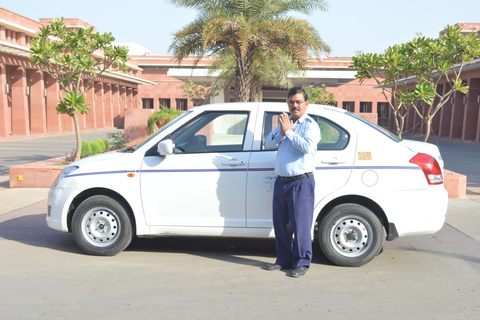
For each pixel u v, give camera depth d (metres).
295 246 4.86
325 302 4.16
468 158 19.77
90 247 5.45
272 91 45.41
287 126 4.59
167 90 58.72
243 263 5.30
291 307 4.04
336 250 5.14
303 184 4.74
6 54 27.59
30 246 5.89
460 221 7.50
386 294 4.36
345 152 5.13
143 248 5.89
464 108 33.00
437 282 4.70
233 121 5.44
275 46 14.45
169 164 5.33
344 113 5.34
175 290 4.41
